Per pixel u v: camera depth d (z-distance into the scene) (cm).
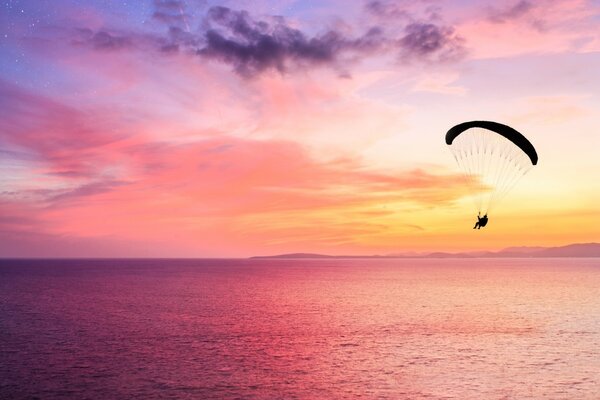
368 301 8575
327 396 3119
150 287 11769
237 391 3203
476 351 4416
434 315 6756
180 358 4075
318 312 7069
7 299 8744
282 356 4188
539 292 10431
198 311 7119
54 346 4534
